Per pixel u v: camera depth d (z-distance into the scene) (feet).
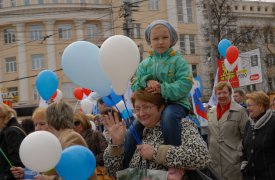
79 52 12.09
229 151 20.44
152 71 12.30
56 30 129.80
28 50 131.03
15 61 132.26
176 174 11.02
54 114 14.10
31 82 130.72
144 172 11.27
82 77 12.12
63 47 129.39
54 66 129.18
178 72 11.94
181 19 134.41
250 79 46.19
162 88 11.59
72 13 128.36
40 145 10.49
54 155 10.60
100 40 128.06
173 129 11.28
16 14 130.31
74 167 10.82
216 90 20.95
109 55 11.46
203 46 134.21
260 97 18.70
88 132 21.33
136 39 127.34
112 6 127.44
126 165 12.42
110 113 12.50
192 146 10.98
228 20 121.80
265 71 147.64
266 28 150.41
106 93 12.49
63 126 14.05
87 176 11.07
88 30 129.59
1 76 132.67
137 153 12.11
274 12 169.17
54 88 21.91
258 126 18.62
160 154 10.92
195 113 28.48
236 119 20.61
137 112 11.86
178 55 12.26
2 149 17.62
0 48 133.28
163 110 11.80
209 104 31.17
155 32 12.19
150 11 130.41
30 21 129.90
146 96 11.61
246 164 19.11
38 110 17.47
